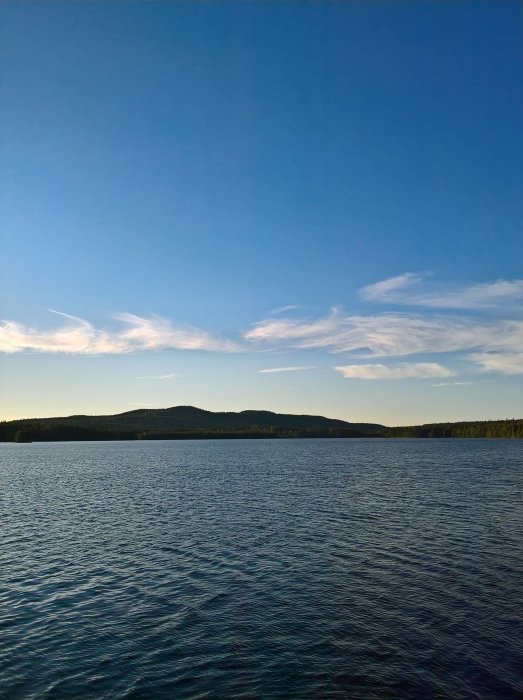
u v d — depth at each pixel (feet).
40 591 97.86
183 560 117.91
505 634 75.72
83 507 200.23
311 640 74.95
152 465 449.89
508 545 127.85
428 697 59.77
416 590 95.14
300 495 226.17
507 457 524.52
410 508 185.68
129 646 74.13
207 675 65.67
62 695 61.31
